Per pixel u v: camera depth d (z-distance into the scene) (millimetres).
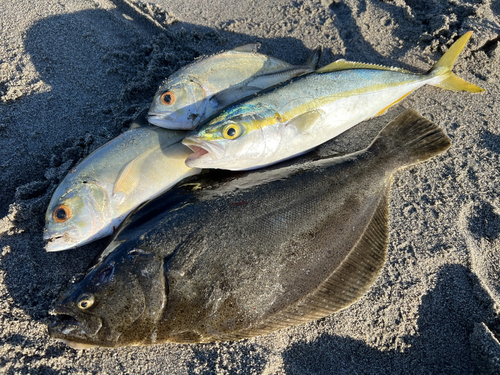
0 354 379
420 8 577
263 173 409
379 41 554
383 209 428
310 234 375
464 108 519
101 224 399
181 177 422
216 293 350
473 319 424
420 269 442
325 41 553
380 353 420
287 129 411
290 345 413
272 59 469
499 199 473
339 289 389
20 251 423
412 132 451
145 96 526
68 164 468
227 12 575
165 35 555
